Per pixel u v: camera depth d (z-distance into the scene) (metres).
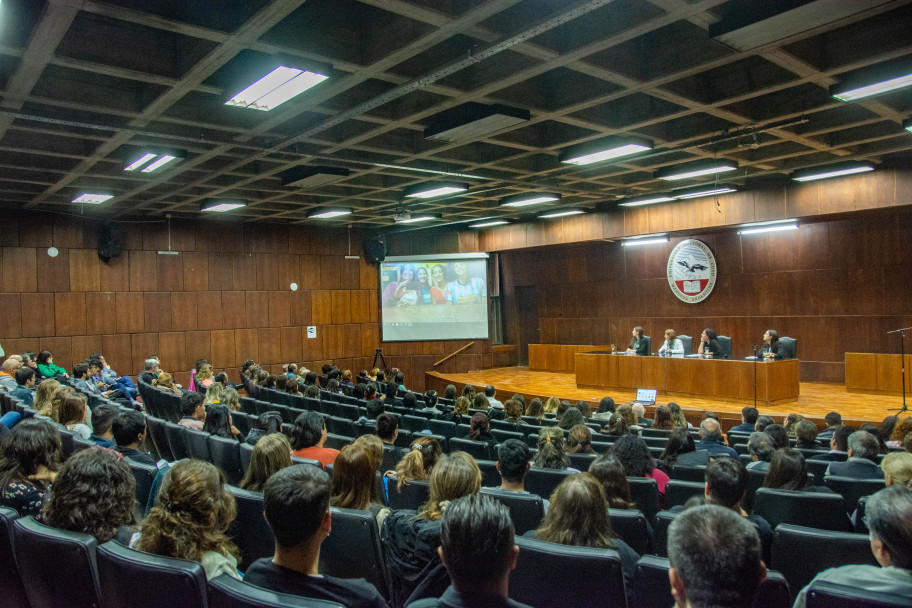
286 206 12.34
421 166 8.67
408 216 11.63
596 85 5.79
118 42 4.80
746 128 7.09
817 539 2.41
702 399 10.53
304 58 4.64
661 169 9.30
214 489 2.05
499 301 17.33
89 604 1.96
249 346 13.86
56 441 2.98
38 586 2.05
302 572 1.81
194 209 12.09
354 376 15.30
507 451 3.15
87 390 7.95
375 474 2.98
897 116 6.64
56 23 3.99
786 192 10.46
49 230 11.48
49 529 2.04
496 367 16.59
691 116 7.35
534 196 11.48
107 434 4.21
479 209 12.96
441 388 14.69
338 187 10.80
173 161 7.93
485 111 6.06
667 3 3.91
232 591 1.59
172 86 5.23
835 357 11.88
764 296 12.77
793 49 4.83
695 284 13.75
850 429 5.21
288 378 9.02
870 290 11.45
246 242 13.94
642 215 12.56
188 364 13.04
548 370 15.55
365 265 15.62
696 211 11.68
